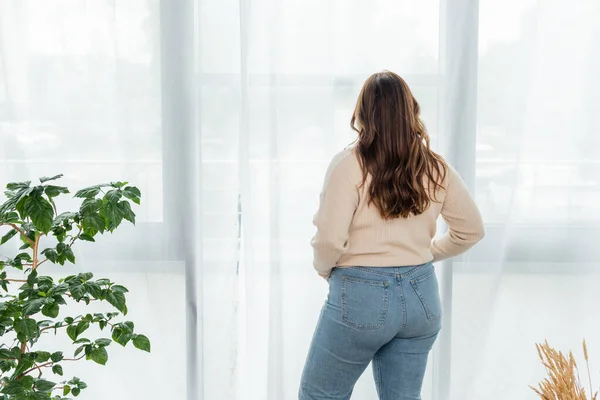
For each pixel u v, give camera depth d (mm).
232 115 2359
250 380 2428
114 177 2383
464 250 2045
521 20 2318
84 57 2332
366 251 1878
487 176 2375
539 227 2414
